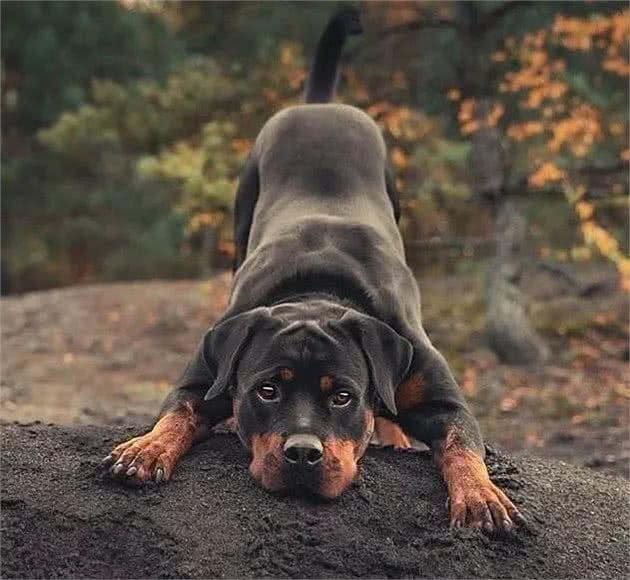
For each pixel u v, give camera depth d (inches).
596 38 458.3
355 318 183.9
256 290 205.5
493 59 462.0
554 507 188.1
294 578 161.2
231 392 190.1
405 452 199.8
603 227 466.3
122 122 494.9
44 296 652.7
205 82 480.7
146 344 523.5
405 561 163.9
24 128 952.9
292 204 226.1
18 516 172.9
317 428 173.6
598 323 522.6
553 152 468.8
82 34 926.4
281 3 521.7
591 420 372.8
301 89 466.0
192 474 183.8
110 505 174.6
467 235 582.9
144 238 931.3
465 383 429.7
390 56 502.9
